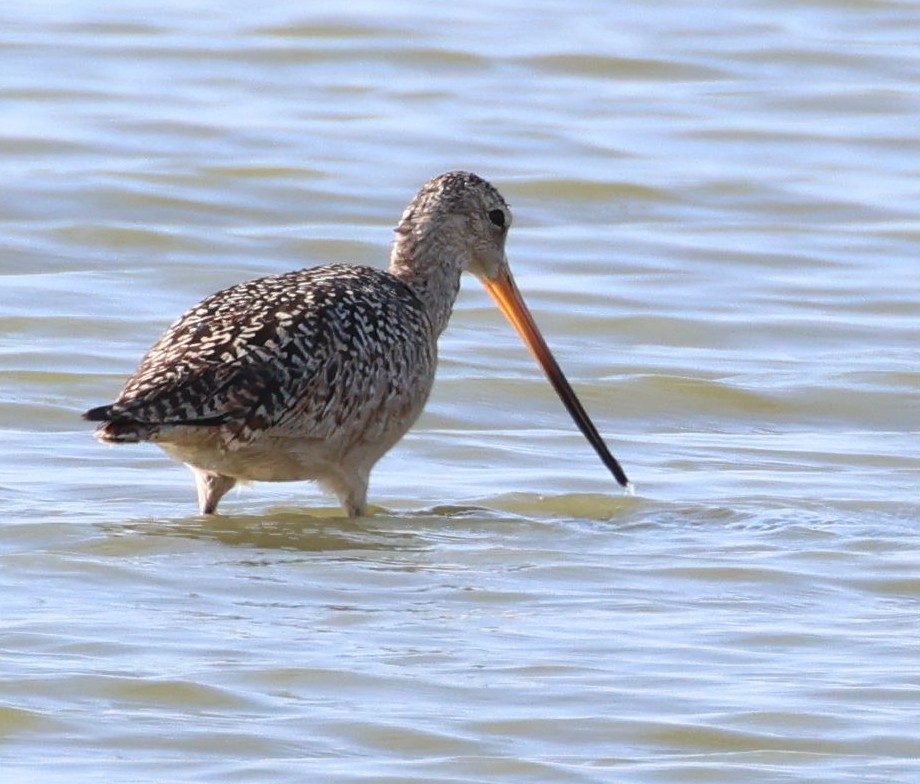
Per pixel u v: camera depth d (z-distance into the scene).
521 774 9.62
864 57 29.86
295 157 25.11
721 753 9.91
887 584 12.78
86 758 9.68
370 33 30.14
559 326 19.92
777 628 11.77
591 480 15.61
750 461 16.20
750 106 27.88
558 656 11.20
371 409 14.46
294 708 10.34
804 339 19.70
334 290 14.59
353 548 13.54
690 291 21.09
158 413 13.44
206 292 20.56
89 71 28.08
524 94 28.05
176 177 24.06
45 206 22.92
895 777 9.66
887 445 16.73
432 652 11.23
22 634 11.28
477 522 14.34
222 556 13.16
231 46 29.33
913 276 21.80
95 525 13.80
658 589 12.59
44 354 18.09
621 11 32.06
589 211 24.03
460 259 16.05
